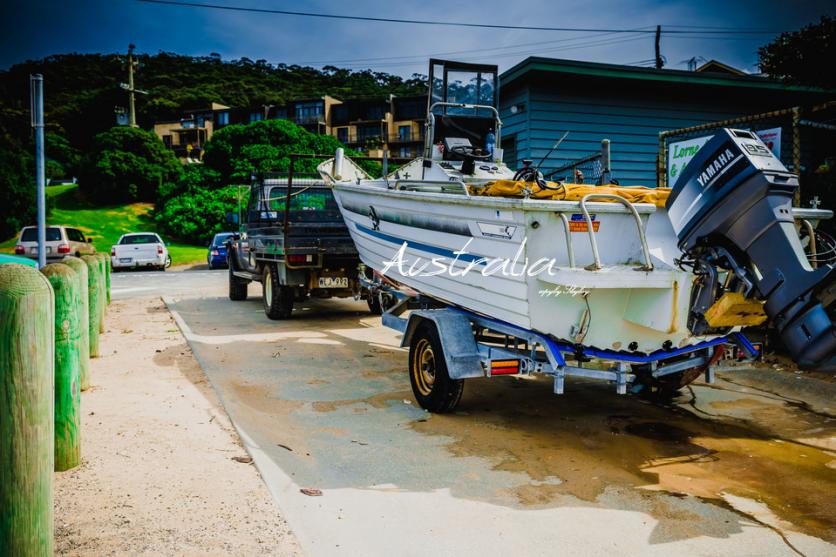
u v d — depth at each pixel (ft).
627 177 45.24
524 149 43.62
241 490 12.10
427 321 18.34
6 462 7.72
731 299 13.30
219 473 12.92
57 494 11.66
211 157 157.17
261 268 37.86
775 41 29.60
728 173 13.23
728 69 77.30
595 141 44.29
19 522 7.85
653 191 16.14
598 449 15.53
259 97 371.35
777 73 29.96
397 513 11.77
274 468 13.62
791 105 48.08
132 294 50.42
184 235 133.69
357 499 12.37
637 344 15.61
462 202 16.63
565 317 14.98
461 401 19.77
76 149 268.62
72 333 12.85
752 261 13.14
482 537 10.87
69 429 12.83
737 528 11.37
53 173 231.09
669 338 15.46
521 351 17.78
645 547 10.64
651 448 15.62
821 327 11.96
